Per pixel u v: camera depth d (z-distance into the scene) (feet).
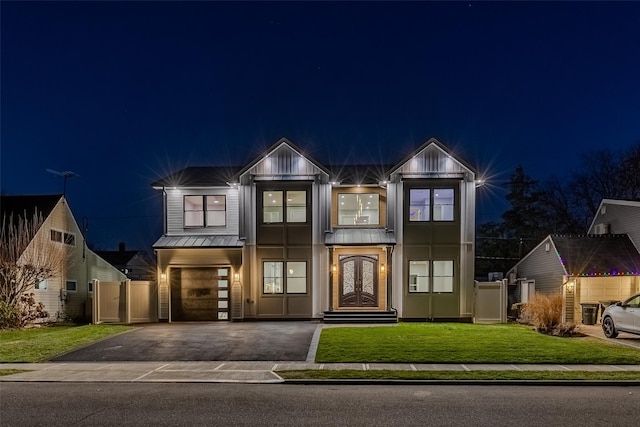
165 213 72.69
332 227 70.49
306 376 34.17
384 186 70.44
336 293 69.15
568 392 30.37
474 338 49.08
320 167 69.56
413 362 38.60
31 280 72.74
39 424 24.21
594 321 63.87
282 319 68.90
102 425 24.00
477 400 28.37
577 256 69.31
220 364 39.24
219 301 69.72
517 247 125.90
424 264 68.95
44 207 80.94
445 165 68.90
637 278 67.72
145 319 68.95
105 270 98.27
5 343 49.55
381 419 24.76
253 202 70.44
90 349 45.98
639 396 29.37
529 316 64.18
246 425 23.90
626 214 73.15
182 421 24.56
